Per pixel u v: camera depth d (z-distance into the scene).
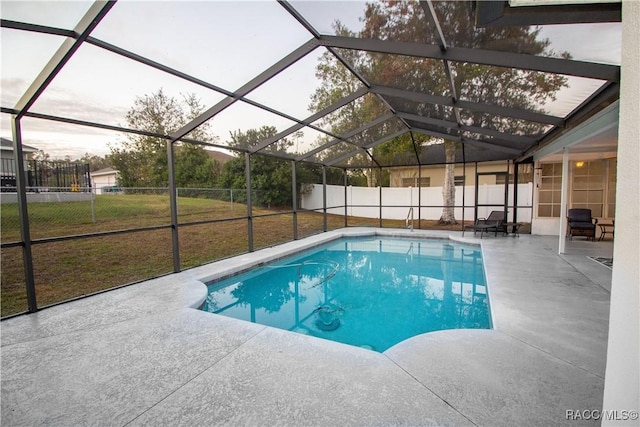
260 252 7.23
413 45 3.74
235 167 14.12
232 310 4.94
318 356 2.61
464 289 5.68
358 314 4.66
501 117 5.98
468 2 2.77
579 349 2.64
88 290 5.14
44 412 1.99
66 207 9.05
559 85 4.03
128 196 10.50
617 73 3.26
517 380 2.21
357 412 1.91
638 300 0.73
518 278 4.86
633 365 0.74
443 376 2.28
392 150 11.95
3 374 2.41
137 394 2.15
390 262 7.64
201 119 5.11
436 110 6.25
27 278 3.65
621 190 0.76
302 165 15.63
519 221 11.47
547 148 7.14
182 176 12.84
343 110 6.60
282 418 1.88
